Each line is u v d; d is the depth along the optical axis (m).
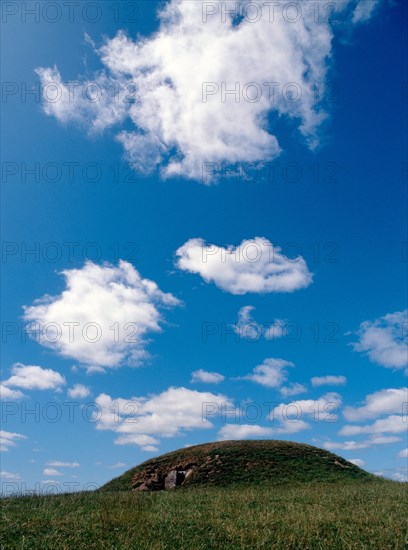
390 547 14.10
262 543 14.31
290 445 41.19
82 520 16.33
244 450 39.28
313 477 33.62
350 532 15.42
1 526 15.20
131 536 14.91
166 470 38.00
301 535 15.23
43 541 13.98
